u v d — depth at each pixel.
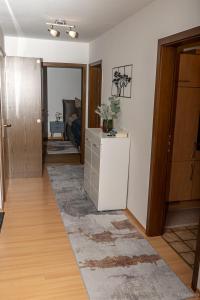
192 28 2.10
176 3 2.31
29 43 5.02
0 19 3.59
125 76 3.48
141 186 3.12
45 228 3.08
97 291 2.13
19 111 4.53
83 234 2.97
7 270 2.35
